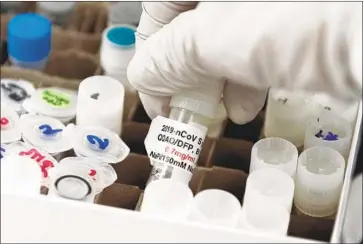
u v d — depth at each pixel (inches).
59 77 43.5
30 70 42.2
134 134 39.3
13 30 41.7
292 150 34.1
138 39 34.6
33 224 28.4
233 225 29.2
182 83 32.0
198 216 29.1
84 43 45.1
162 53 31.3
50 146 34.9
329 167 33.6
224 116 38.2
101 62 42.3
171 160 32.1
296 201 34.1
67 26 46.6
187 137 32.2
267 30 27.0
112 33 40.9
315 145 35.6
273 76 28.3
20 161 30.1
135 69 32.9
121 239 28.2
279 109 37.1
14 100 39.2
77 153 34.7
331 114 36.6
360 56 25.8
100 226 28.0
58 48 45.3
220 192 30.1
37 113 37.8
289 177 31.2
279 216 29.7
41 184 31.9
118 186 34.6
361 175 37.4
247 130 40.1
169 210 29.1
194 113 32.5
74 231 28.3
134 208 34.8
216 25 28.2
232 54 28.0
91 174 32.8
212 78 31.9
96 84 37.6
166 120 32.5
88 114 36.9
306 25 26.5
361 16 26.1
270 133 37.9
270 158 33.7
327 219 33.8
